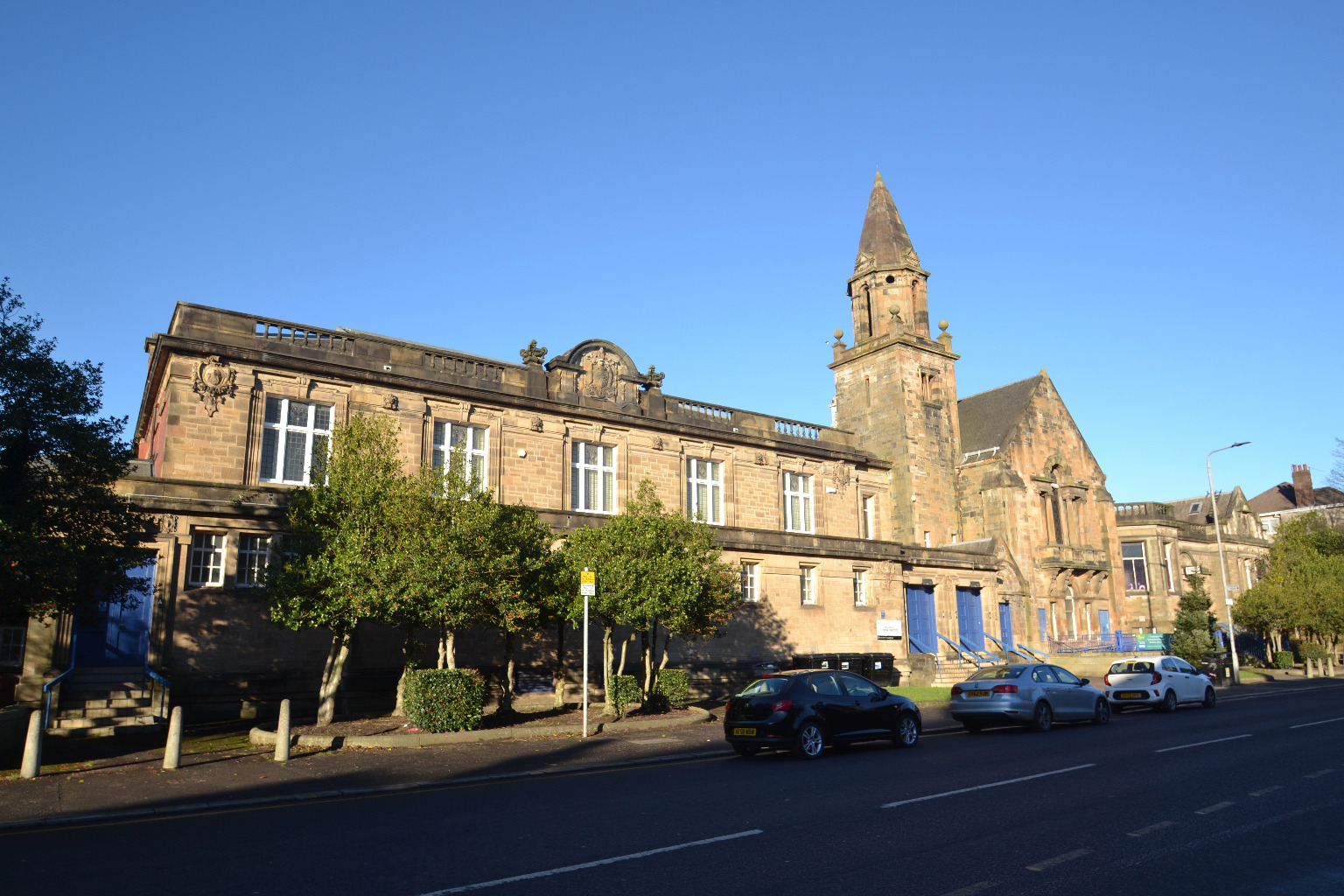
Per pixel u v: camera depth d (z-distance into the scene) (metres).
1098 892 6.99
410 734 16.62
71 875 7.73
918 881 7.31
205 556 21.53
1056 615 46.34
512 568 18.73
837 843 8.63
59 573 13.57
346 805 11.09
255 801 11.27
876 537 41.53
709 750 16.23
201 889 7.26
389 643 23.39
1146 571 55.44
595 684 26.84
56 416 14.43
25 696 18.58
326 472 18.72
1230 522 63.88
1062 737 18.17
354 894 7.05
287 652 21.97
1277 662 54.06
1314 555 50.62
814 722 15.33
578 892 7.04
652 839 8.84
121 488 20.56
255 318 24.66
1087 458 51.47
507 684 21.67
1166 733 18.50
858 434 45.47
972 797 10.95
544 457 29.34
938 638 39.16
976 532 45.97
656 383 33.41
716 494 34.69
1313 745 15.90
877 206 48.94
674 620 21.77
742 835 8.98
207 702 20.62
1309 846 8.42
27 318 14.58
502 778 13.26
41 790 11.95
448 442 27.50
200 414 22.83
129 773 13.39
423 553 17.25
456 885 7.28
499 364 29.33
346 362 25.86
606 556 21.38
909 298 46.41
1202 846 8.42
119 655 20.25
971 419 51.22
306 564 17.33
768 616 32.16
